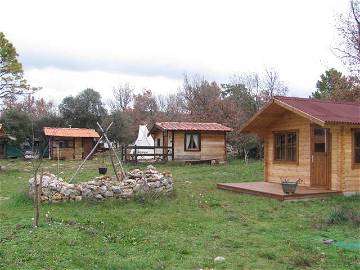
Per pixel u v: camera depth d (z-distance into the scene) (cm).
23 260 681
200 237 877
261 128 1794
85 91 5156
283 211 1194
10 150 4212
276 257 740
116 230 918
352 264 696
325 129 1526
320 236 892
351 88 3198
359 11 2820
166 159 3052
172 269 661
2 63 3900
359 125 1435
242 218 1084
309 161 1591
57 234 834
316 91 4141
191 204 1271
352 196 1433
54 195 1230
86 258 694
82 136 3994
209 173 2277
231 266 687
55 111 5897
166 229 945
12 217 1044
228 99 4338
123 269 654
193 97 4666
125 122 4906
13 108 4447
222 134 3206
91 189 1249
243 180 1939
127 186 1280
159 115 5531
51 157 3925
